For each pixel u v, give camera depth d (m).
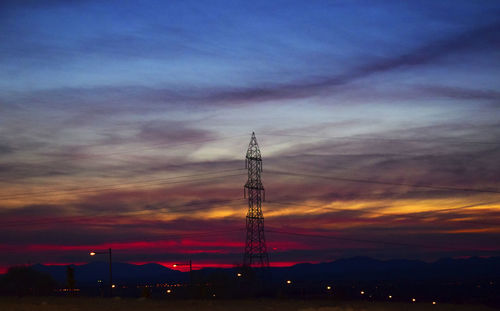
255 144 110.81
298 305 45.19
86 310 41.94
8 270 115.81
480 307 43.28
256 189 110.12
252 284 106.50
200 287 101.50
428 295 128.75
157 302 51.25
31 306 46.41
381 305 44.06
